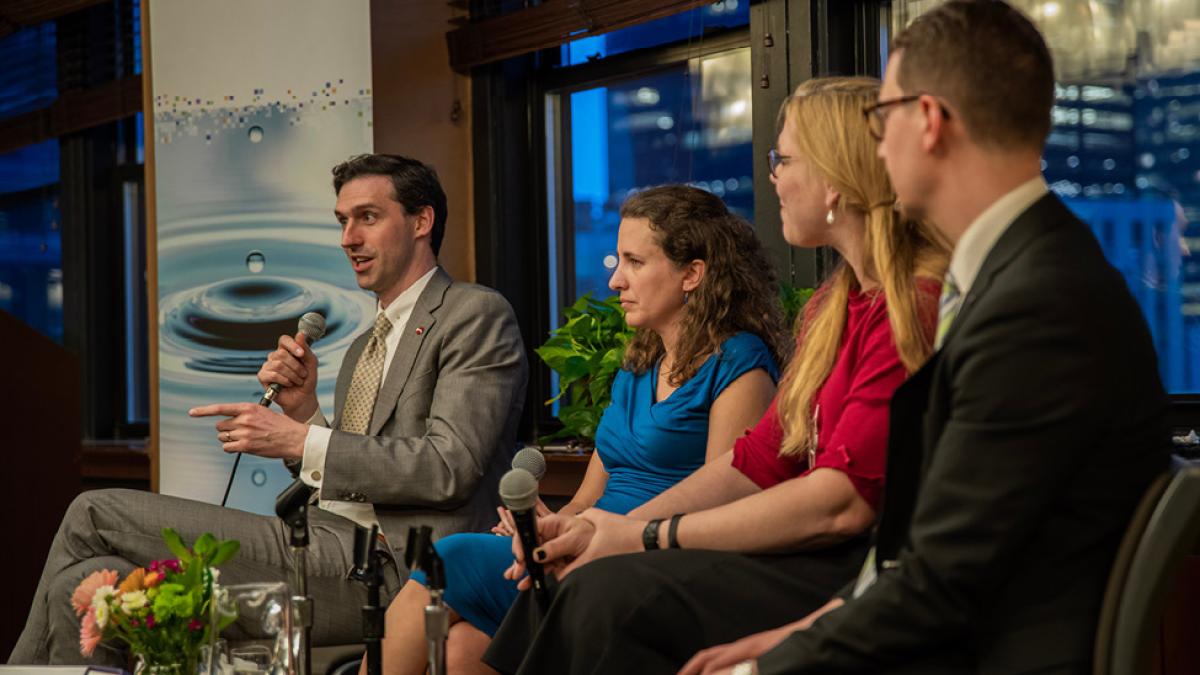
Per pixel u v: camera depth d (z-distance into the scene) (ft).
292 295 13.96
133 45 18.30
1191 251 10.07
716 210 8.31
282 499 8.11
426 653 7.59
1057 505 4.19
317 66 14.06
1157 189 10.24
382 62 14.47
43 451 12.72
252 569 9.07
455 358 9.62
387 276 10.04
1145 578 4.06
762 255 8.43
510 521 7.63
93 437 19.03
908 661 4.40
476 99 14.98
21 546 12.43
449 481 9.12
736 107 13.17
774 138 12.00
